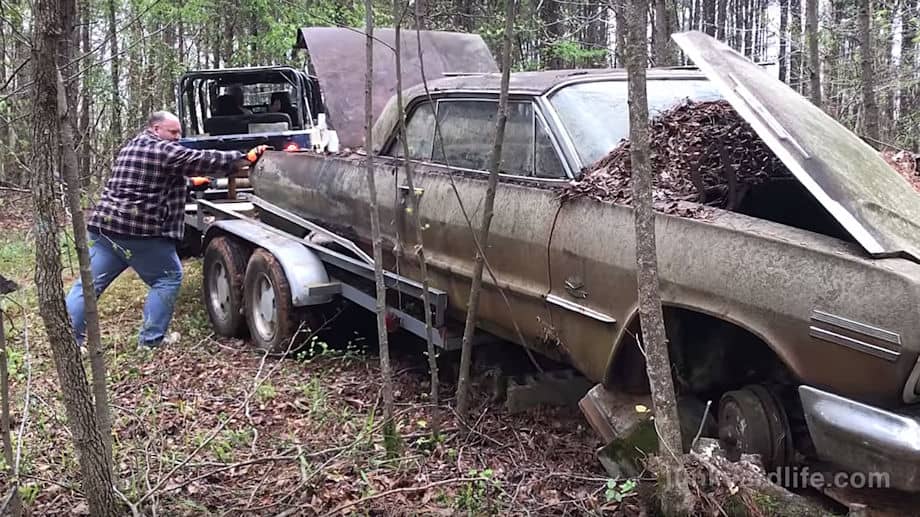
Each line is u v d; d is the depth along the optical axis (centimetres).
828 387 286
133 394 496
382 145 556
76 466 369
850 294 276
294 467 389
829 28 1273
